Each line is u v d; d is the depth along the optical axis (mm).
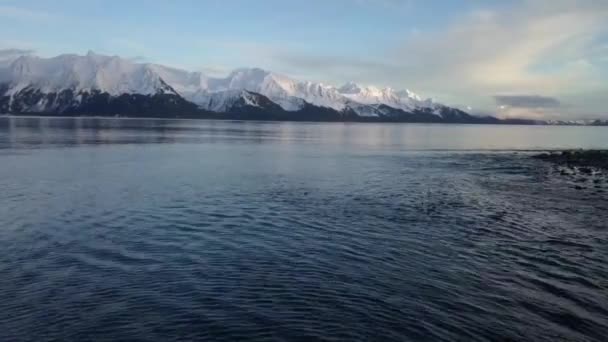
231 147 87812
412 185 40344
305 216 26812
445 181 43469
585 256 19719
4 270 16828
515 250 20438
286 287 15578
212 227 23781
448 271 17484
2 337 12039
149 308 13805
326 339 12141
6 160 54219
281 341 12008
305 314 13547
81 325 12727
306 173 47875
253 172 47781
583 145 122125
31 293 14789
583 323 13375
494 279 16703
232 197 32625
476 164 61812
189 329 12570
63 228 23141
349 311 13797
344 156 71812
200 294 14891
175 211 27547
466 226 24906
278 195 33812
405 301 14594
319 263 18188
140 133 138625
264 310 13773
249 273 16906
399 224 25156
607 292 15688
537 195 35719
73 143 86000
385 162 62750
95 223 24281
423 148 99438
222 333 12375
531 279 16766
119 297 14570
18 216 25672
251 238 21766
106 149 74312
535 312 14000
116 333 12320
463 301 14680
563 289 15844
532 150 97188
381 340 12133
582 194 36438
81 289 15164
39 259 18172
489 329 12867
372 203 31297
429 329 12773
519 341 12273
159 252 19344
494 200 33281
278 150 82312
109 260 18203
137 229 23141
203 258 18594
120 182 38812
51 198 31109
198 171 47594
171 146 86500
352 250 20062
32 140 91750
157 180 40438
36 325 12703
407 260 18766
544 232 23812
